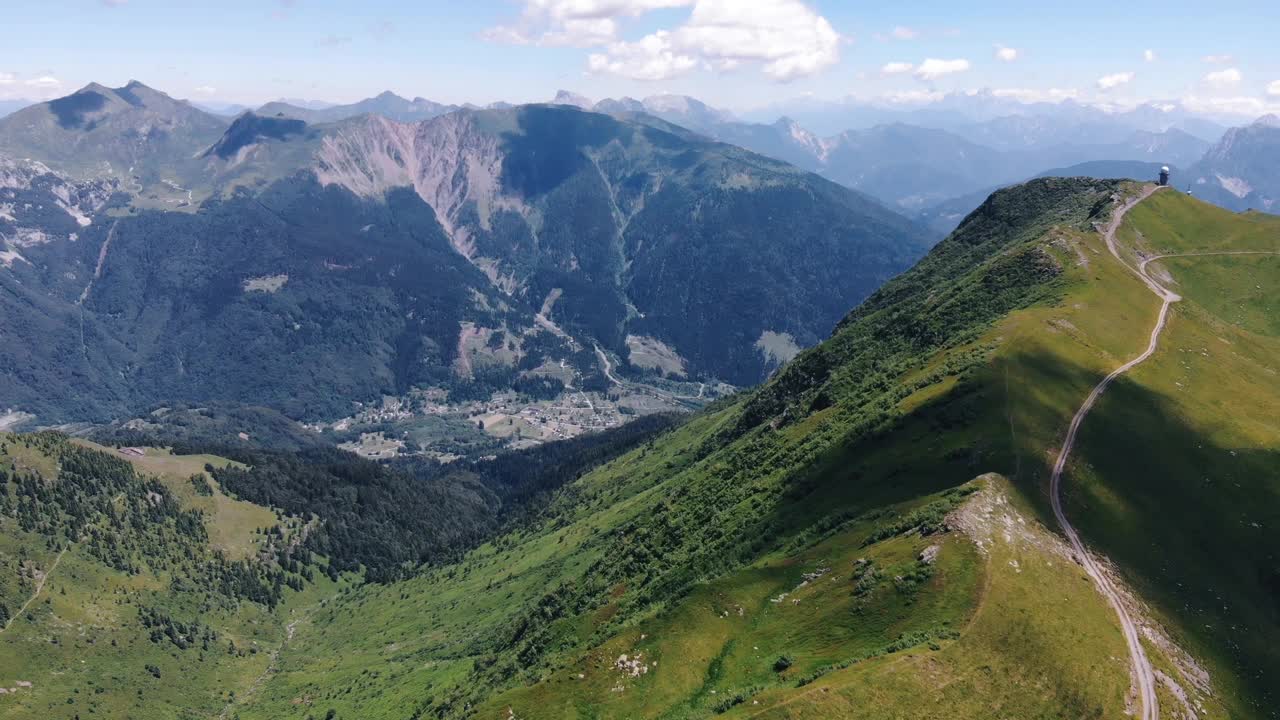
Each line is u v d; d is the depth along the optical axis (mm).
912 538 112312
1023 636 93312
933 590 101188
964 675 88562
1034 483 122750
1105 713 87250
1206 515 124250
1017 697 87125
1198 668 100000
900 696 86375
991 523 110562
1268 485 129500
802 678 95125
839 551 121000
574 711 111750
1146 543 117500
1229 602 111312
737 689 101375
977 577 100562
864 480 139000
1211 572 115375
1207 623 107375
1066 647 93250
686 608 120625
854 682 88375
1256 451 135875
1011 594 98688
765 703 90125
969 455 130875
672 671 111062
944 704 85688
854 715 85062
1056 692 88188
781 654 103750
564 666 122625
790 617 111000
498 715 116062
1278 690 100375
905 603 101438
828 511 136125
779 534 139250
